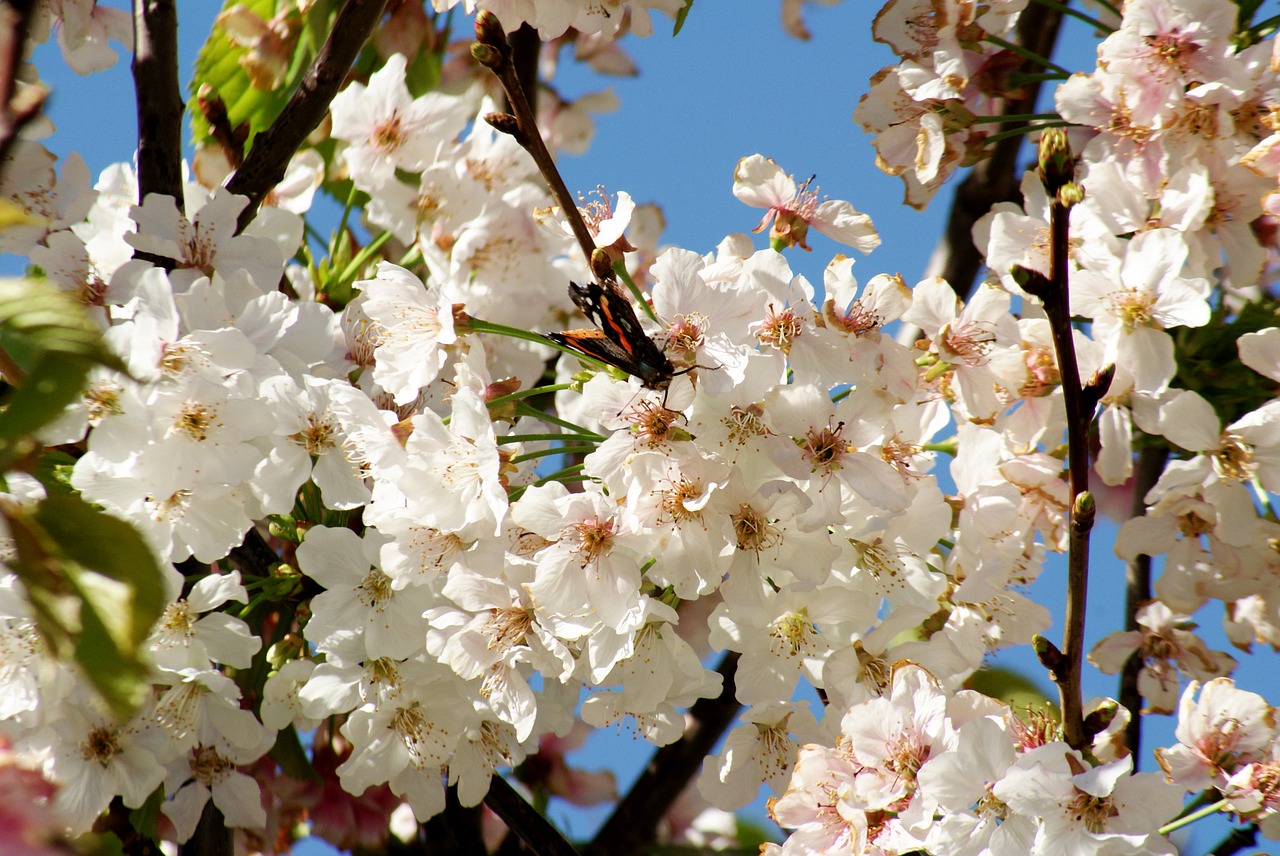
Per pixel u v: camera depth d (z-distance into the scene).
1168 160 1.41
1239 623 1.47
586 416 1.37
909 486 1.39
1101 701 1.37
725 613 1.40
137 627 0.84
